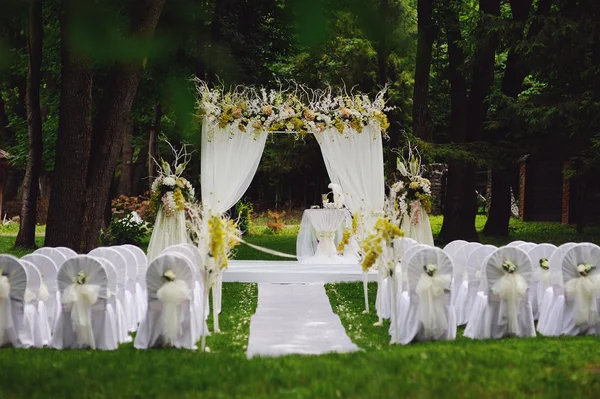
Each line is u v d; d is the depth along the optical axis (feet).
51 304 29.91
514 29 61.36
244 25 67.36
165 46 21.63
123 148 101.81
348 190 45.32
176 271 26.61
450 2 68.64
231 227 29.48
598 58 61.93
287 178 127.95
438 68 92.02
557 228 84.28
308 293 42.88
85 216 43.27
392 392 18.44
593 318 29.81
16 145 94.07
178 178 43.91
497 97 62.49
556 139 64.59
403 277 30.22
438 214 118.62
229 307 38.86
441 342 27.43
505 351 23.79
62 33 18.69
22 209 67.31
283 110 44.37
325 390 18.58
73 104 42.75
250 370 21.29
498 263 28.78
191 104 28.81
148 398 18.71
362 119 45.06
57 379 20.88
